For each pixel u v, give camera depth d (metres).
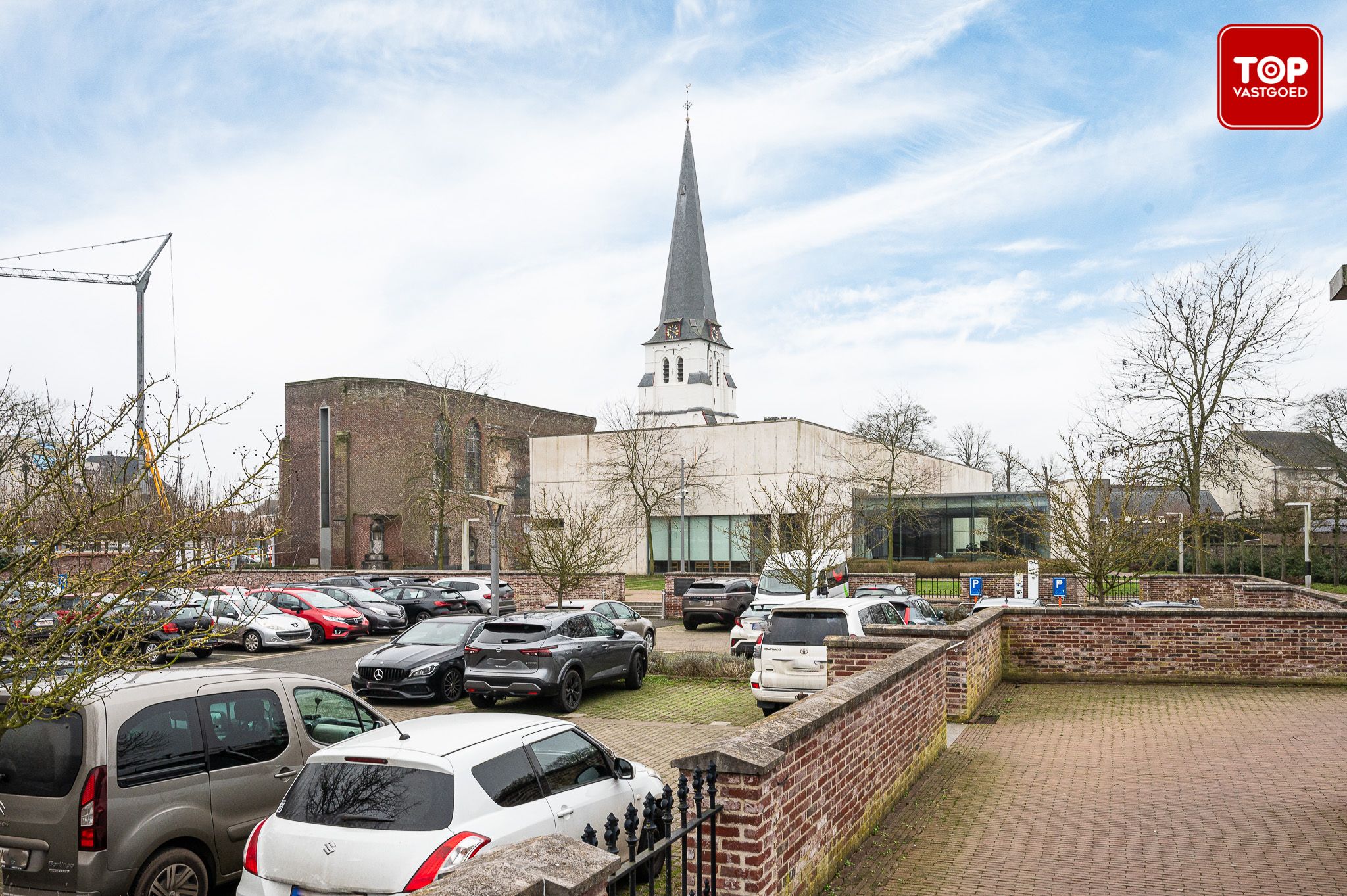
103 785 6.55
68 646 5.83
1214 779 9.45
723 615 30.91
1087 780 9.56
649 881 4.32
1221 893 6.43
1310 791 8.84
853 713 7.48
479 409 68.56
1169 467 32.94
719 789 5.39
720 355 125.75
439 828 5.45
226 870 7.27
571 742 6.79
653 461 56.69
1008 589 34.25
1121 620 16.03
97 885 6.45
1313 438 47.41
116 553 6.59
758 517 52.06
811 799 6.38
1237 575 34.28
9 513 6.05
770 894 5.46
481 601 35.00
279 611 26.09
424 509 62.97
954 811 8.58
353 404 63.41
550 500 59.50
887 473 58.78
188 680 7.38
